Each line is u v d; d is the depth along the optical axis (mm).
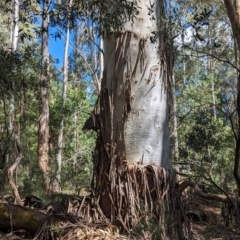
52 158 15477
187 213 5895
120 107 5574
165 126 5711
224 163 11648
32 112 15008
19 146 6844
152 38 5336
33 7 7613
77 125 18141
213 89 18219
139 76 5586
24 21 9539
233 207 6387
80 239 4910
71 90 18016
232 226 6262
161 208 5129
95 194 5586
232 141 12680
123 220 5227
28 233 5211
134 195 5293
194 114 13891
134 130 5520
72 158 16203
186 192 6648
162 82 5703
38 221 5113
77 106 17281
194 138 11500
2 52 8078
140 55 5594
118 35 5484
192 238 5254
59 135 16672
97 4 5148
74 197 6102
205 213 7012
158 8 5715
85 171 13258
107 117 5652
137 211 5227
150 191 5367
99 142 5695
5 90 8344
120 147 5508
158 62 5664
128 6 5211
